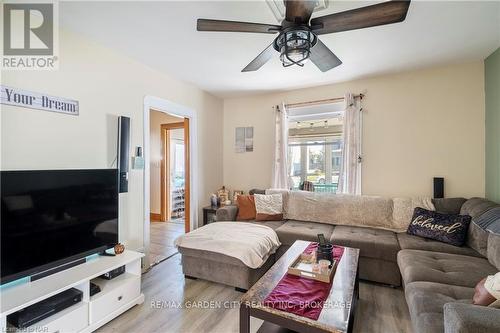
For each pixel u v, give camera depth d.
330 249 1.91
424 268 1.79
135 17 1.97
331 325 1.21
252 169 4.20
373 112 3.31
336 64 2.06
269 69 3.02
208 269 2.45
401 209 2.84
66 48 2.12
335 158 3.79
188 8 1.86
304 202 3.34
